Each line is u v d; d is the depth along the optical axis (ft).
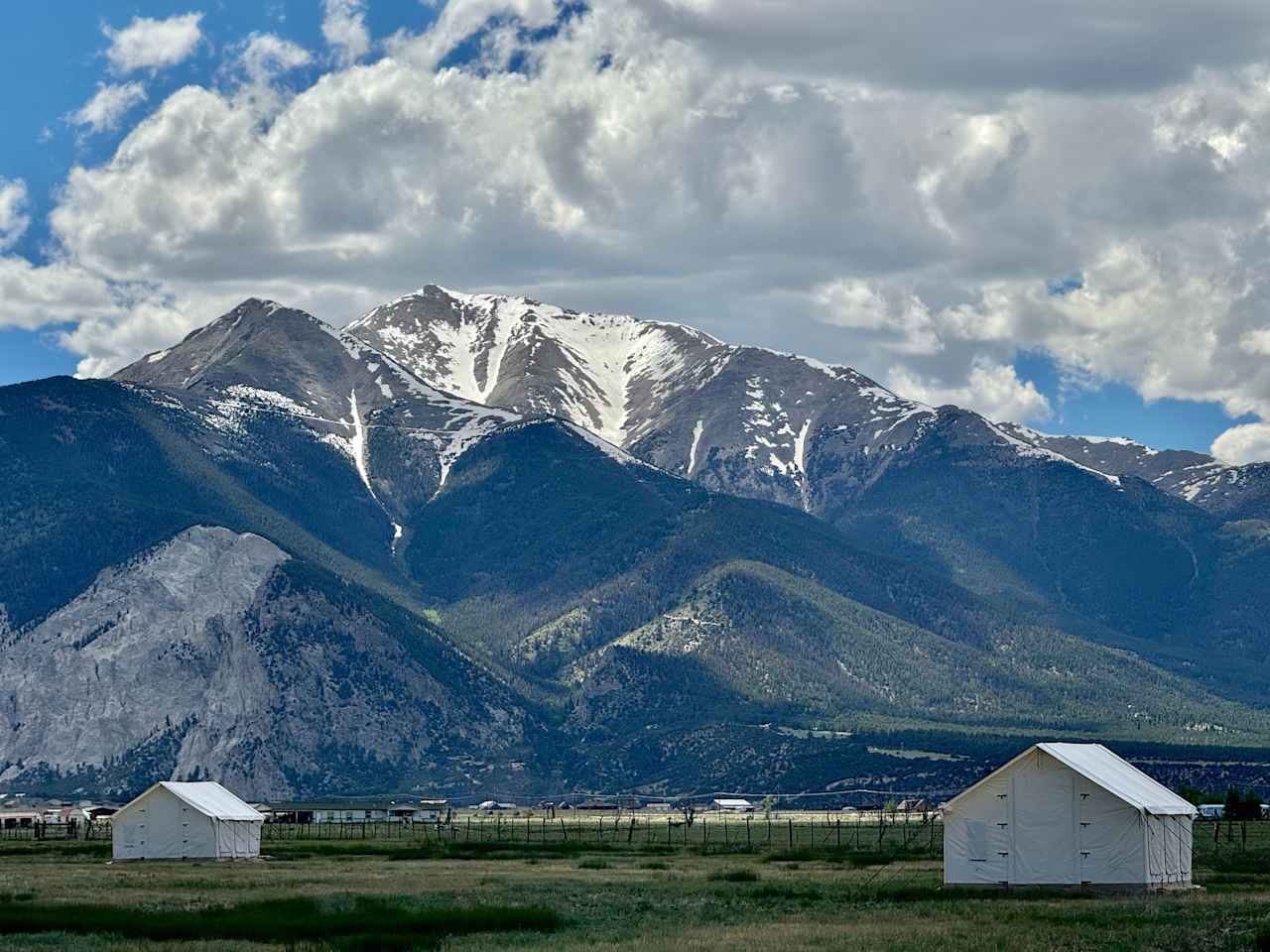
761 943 344.28
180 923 393.50
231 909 428.15
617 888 511.40
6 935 379.76
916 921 387.14
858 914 410.31
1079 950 328.90
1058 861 476.13
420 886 523.29
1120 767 494.18
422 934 379.76
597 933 376.89
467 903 451.94
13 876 587.68
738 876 561.84
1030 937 347.97
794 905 442.50
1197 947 331.57
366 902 445.78
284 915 412.77
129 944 363.97
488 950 345.10
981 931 360.28
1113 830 469.98
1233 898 437.58
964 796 490.90
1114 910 400.67
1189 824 491.72
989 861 485.56
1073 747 495.82
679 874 584.40
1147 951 328.49
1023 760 482.69
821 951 329.93
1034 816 480.23
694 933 367.45
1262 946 331.36
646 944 345.31
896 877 554.05
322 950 354.13
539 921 397.19
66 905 442.50
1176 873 482.69
